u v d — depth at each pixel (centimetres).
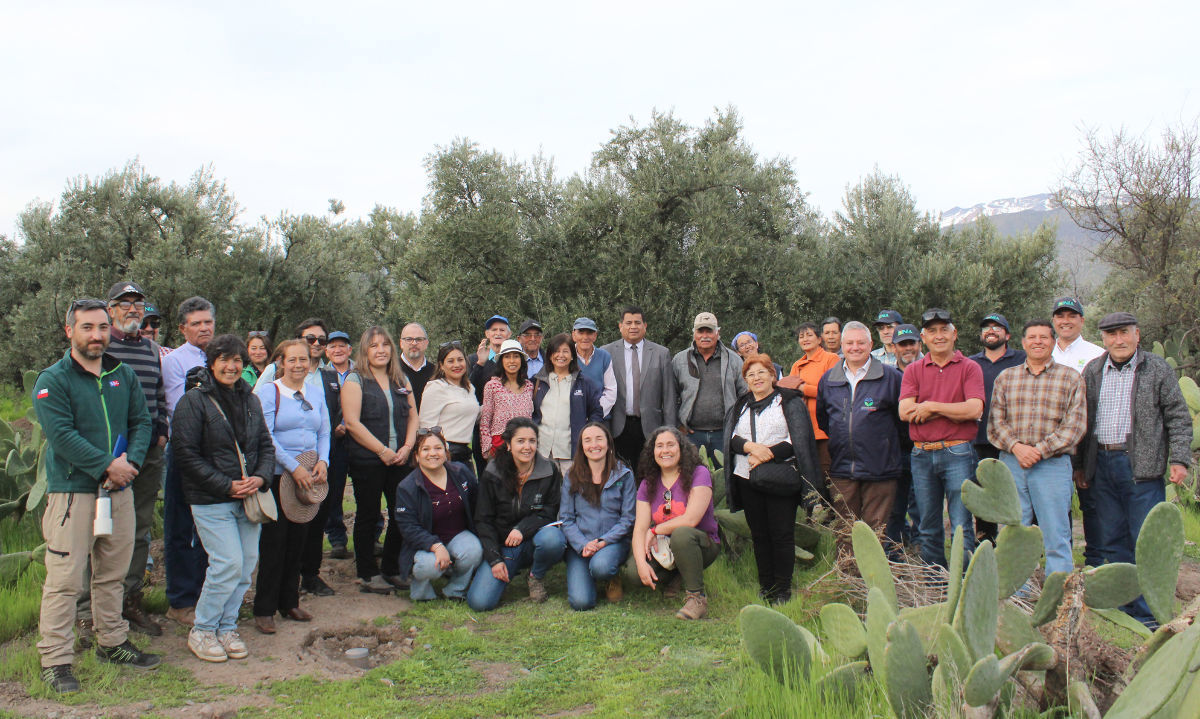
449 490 547
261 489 437
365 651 446
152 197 1728
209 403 423
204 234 1703
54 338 1594
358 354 572
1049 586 334
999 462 333
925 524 537
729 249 1380
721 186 1423
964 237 1570
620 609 521
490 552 525
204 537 422
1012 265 1498
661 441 525
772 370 539
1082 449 521
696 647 446
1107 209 1415
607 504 545
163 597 497
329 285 1828
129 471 398
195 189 1803
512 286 1447
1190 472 774
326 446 499
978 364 566
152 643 440
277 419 471
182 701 371
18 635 442
